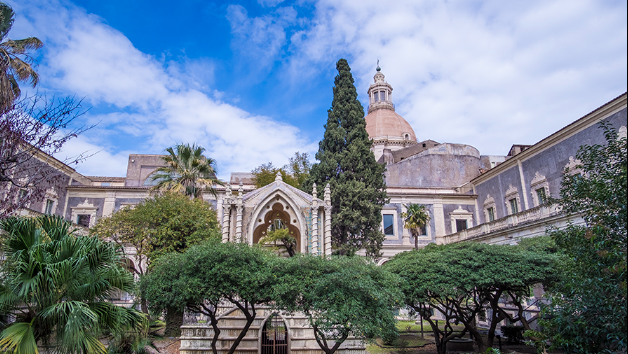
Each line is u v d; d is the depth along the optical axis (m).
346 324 11.37
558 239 9.85
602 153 8.91
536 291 25.38
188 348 17.39
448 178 43.84
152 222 23.12
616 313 7.82
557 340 9.18
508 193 35.03
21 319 9.22
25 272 8.95
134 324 11.26
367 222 26.20
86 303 9.52
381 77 70.62
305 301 12.41
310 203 20.20
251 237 19.39
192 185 26.50
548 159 29.97
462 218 40.28
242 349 17.30
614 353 8.57
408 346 22.08
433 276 15.62
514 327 23.22
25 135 11.84
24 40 17.06
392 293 12.39
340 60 32.88
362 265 12.85
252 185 40.12
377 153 57.41
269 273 12.12
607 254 7.75
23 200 12.70
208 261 12.25
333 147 29.58
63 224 10.70
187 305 13.40
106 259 10.38
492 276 15.05
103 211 36.00
